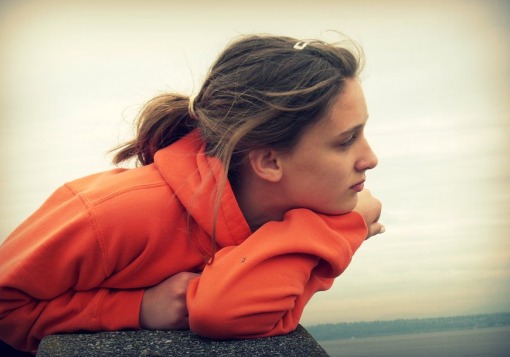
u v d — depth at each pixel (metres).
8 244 1.03
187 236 1.00
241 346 0.92
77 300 1.00
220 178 0.98
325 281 1.11
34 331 1.01
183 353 0.90
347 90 0.98
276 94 0.97
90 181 1.11
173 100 1.12
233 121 0.99
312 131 0.97
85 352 0.91
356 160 1.01
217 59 1.06
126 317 1.00
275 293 0.93
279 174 0.99
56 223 0.99
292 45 1.02
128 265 0.99
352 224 1.05
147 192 1.00
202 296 0.92
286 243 0.95
